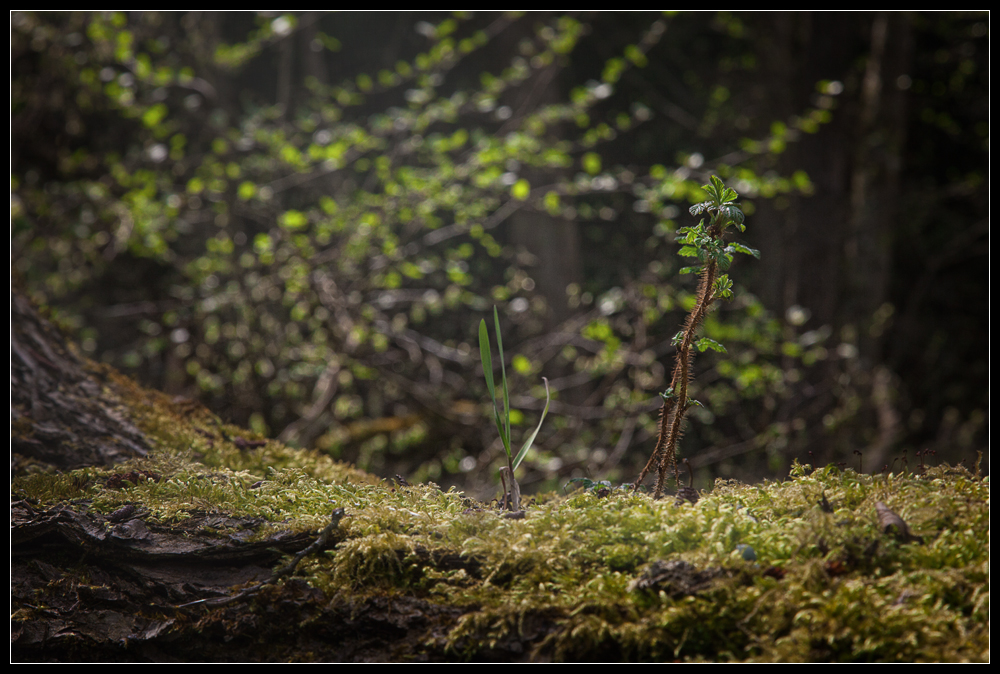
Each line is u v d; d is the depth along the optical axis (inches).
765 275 313.1
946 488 56.9
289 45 284.7
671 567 47.6
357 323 222.1
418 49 341.1
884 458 269.0
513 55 297.3
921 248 384.5
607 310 215.9
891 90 327.3
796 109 318.3
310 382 242.8
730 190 53.1
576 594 48.1
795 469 65.6
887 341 376.2
